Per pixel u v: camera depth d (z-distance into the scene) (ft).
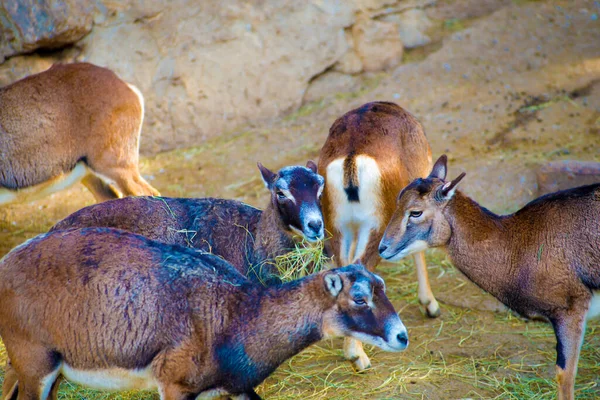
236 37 90.99
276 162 82.84
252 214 51.70
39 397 41.14
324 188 51.42
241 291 41.29
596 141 78.79
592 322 56.24
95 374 41.06
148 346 39.83
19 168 63.52
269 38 92.27
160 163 86.02
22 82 63.62
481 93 89.40
